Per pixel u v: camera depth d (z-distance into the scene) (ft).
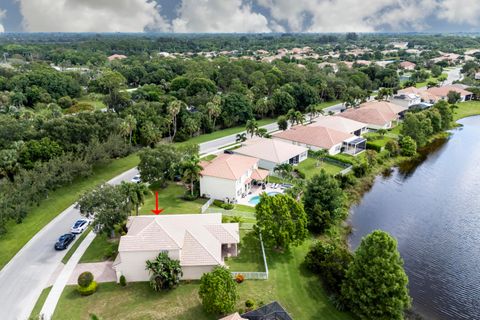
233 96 376.89
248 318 114.93
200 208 194.39
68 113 373.40
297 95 428.97
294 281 139.33
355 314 124.06
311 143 283.59
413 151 293.02
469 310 135.95
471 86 504.84
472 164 280.72
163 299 127.03
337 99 506.07
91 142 229.04
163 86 485.15
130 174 240.73
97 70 601.62
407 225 193.67
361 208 210.79
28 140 228.43
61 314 119.55
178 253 134.92
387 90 426.10
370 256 121.49
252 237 167.63
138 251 133.08
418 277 153.07
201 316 119.03
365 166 251.19
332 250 144.97
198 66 561.84
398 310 117.08
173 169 210.59
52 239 164.14
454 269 159.02
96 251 154.92
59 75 472.44
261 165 249.55
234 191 201.57
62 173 200.85
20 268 143.23
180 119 330.13
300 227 153.38
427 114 340.18
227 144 308.19
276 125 373.81
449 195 229.25
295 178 228.43
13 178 204.03
